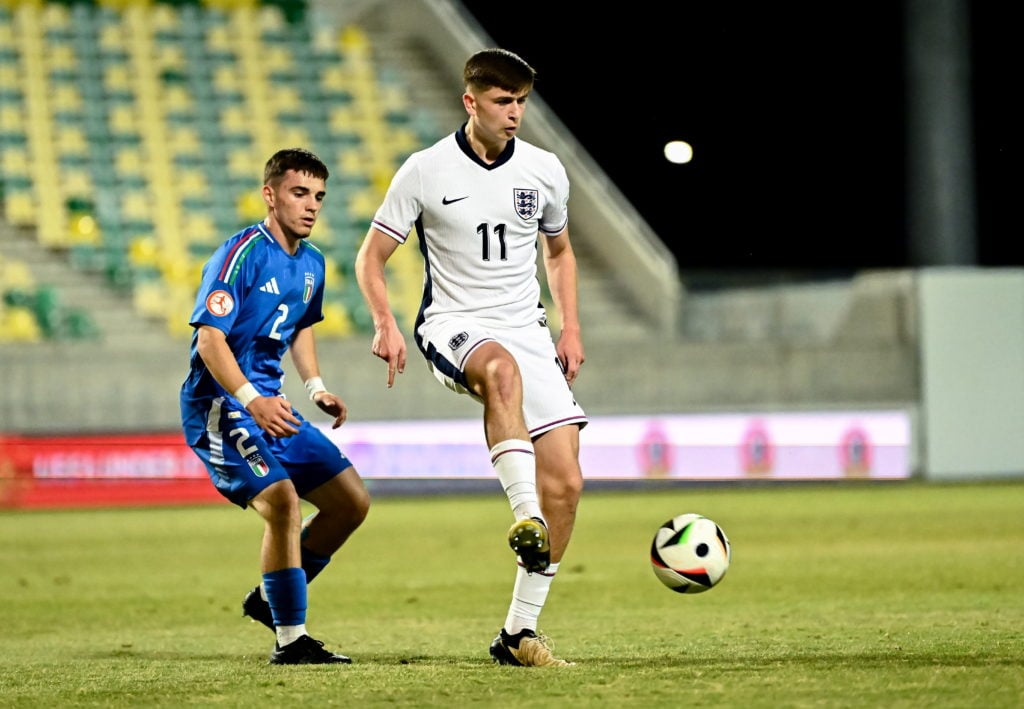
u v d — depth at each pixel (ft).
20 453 204.13
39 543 153.69
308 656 65.36
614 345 230.48
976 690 52.60
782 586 102.17
